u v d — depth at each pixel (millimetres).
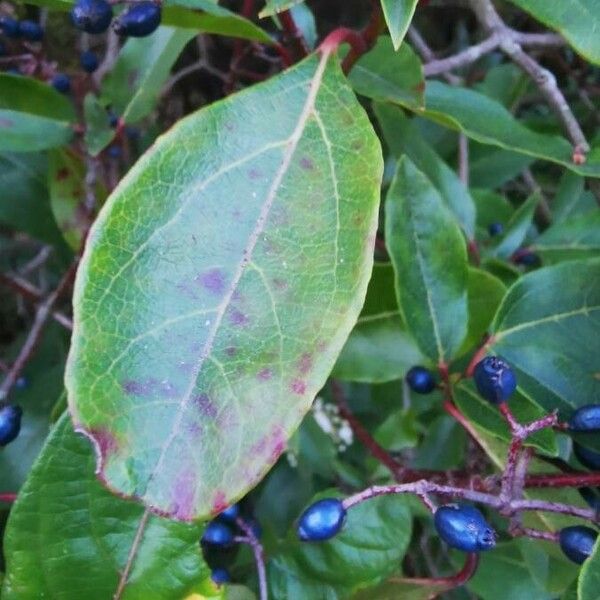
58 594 144
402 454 248
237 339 116
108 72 216
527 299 171
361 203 123
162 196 122
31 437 229
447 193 229
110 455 109
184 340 115
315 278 119
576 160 177
